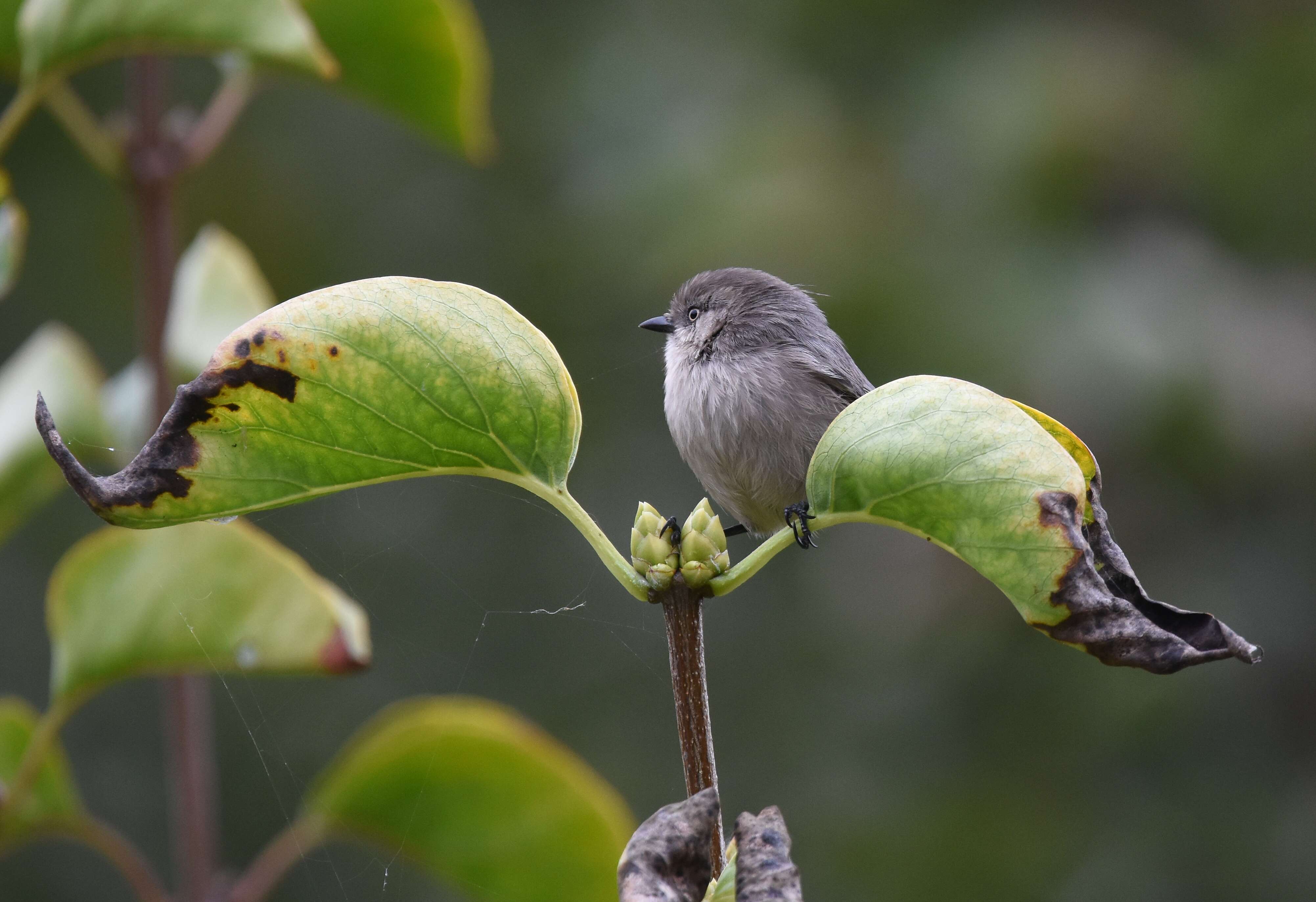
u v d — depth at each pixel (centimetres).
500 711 521
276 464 299
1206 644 293
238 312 634
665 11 1266
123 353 1241
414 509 1210
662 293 1087
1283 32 1133
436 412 302
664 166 1129
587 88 1242
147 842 1138
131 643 464
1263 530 1080
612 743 1156
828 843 1077
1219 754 1067
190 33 438
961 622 1102
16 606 1177
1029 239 1051
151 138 604
